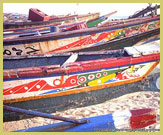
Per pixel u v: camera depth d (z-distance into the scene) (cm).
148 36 426
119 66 397
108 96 403
